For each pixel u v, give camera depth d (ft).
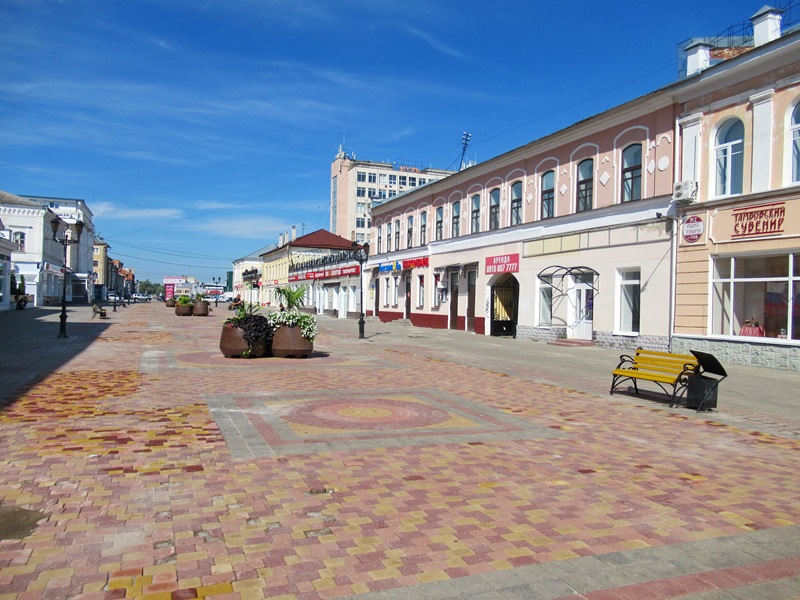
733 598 11.64
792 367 48.44
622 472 19.75
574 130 73.72
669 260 59.98
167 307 203.10
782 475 20.06
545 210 80.84
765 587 12.10
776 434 26.43
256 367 44.24
